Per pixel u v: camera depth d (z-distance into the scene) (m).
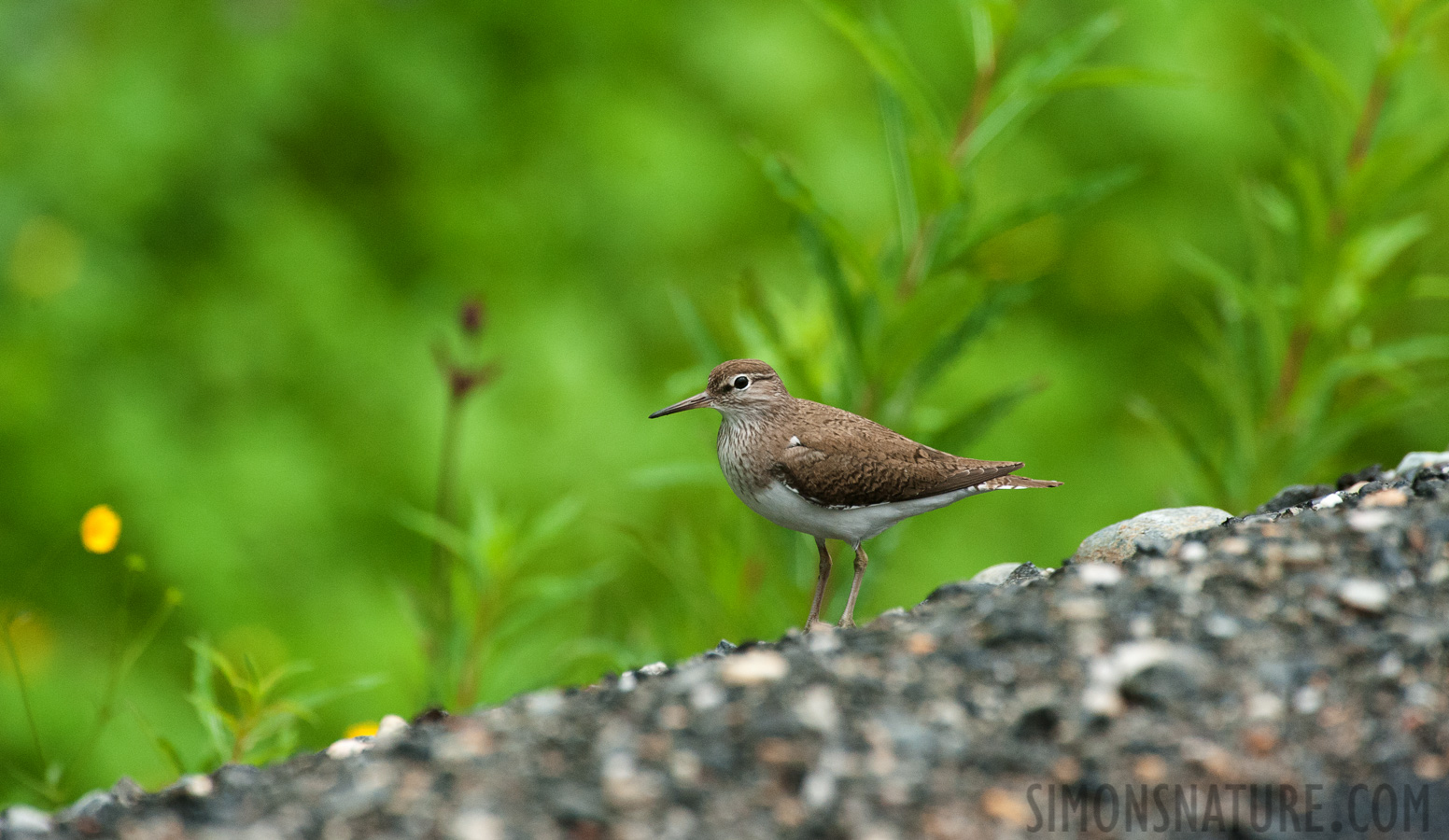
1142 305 14.72
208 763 7.79
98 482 12.16
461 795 5.50
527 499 12.74
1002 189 13.74
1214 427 13.26
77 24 13.26
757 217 14.06
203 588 11.88
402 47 13.78
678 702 5.98
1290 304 9.98
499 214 13.91
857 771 5.46
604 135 13.89
